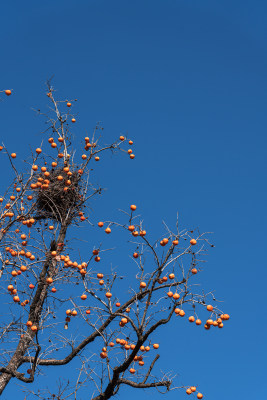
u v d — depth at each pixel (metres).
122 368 8.94
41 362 10.41
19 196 11.13
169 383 9.14
